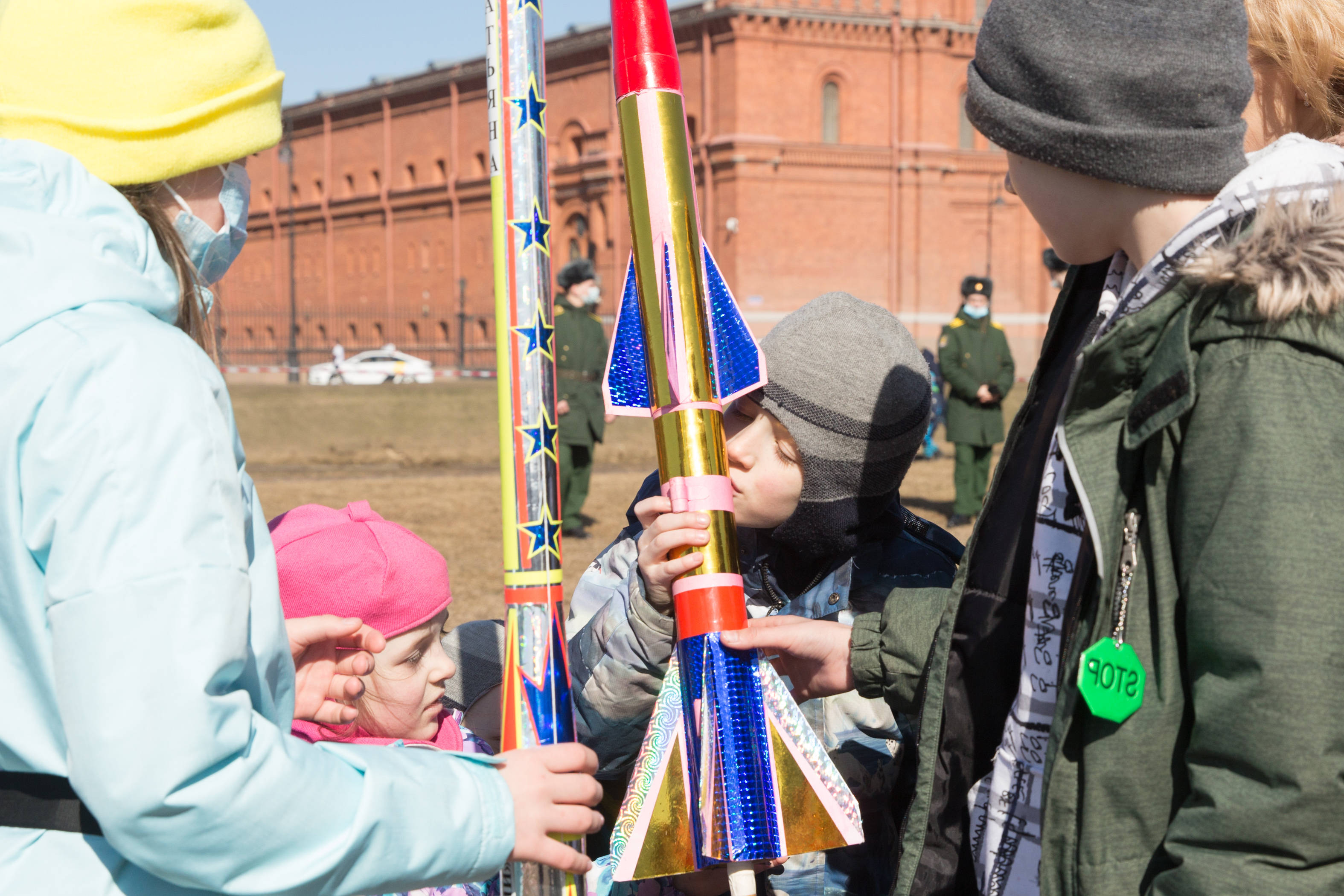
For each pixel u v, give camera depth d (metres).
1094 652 1.13
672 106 1.38
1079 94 1.15
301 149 55.97
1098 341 1.15
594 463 15.84
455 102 47.34
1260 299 1.04
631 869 1.36
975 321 9.83
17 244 1.06
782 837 1.33
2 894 1.04
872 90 37.78
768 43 36.31
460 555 8.13
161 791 0.96
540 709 1.34
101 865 1.06
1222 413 1.06
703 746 1.34
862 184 37.72
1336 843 1.00
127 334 1.04
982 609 1.37
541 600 1.35
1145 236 1.21
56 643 0.99
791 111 36.81
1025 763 1.26
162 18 1.17
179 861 1.00
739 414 1.68
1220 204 1.12
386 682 1.61
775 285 36.72
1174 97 1.13
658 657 1.48
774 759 1.37
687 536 1.35
